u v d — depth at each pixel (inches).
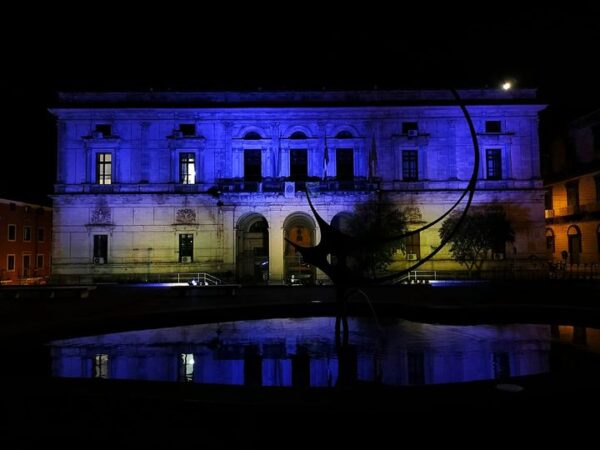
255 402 187.5
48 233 2351.1
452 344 429.4
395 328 528.4
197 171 1806.1
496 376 318.7
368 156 1822.1
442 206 1818.4
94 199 1787.6
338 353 396.5
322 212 1766.7
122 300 999.6
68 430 200.1
